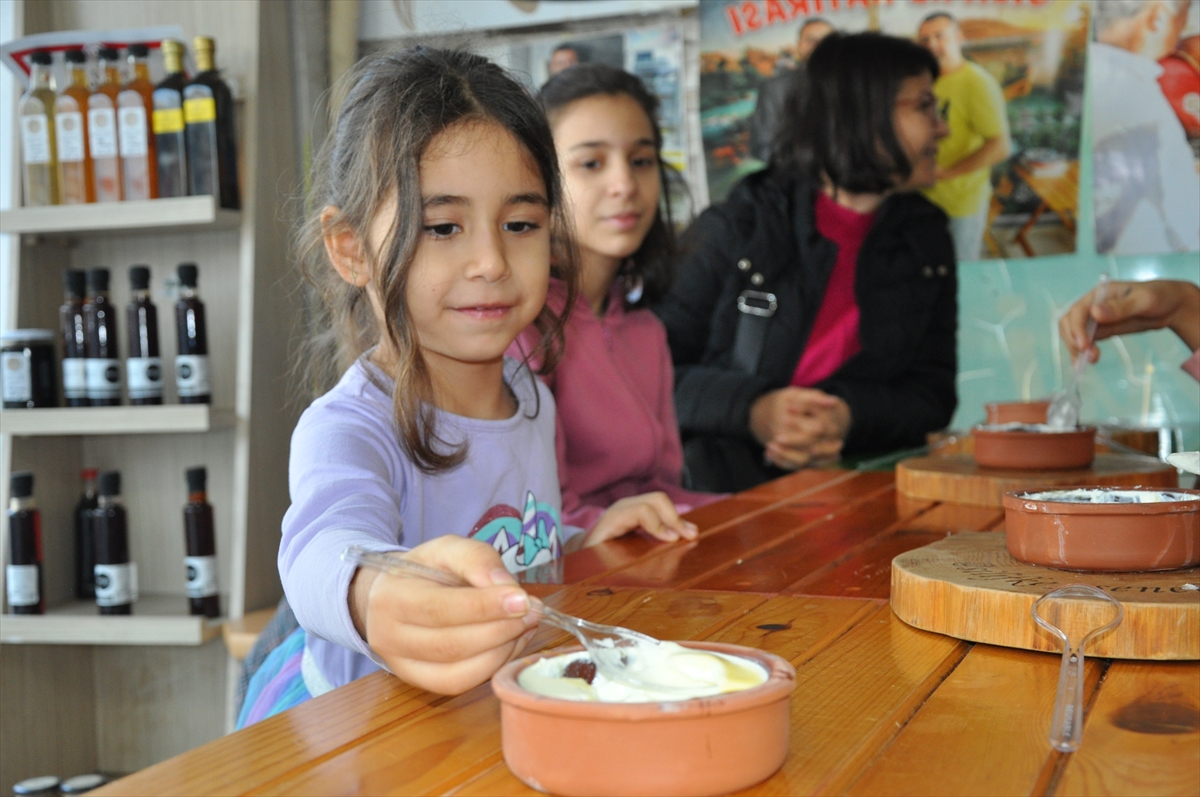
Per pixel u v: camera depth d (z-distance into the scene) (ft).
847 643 2.16
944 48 8.22
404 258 2.99
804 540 3.41
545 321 4.44
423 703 1.85
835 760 1.50
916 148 8.19
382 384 3.28
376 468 2.86
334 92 3.72
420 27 8.04
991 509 3.97
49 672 7.06
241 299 6.66
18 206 6.83
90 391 6.57
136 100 6.43
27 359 6.66
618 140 5.79
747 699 1.38
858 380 8.23
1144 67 8.00
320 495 2.49
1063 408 5.00
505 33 8.57
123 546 6.58
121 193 6.52
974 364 8.49
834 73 8.12
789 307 8.36
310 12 7.28
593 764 1.37
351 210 3.23
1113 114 8.09
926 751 1.53
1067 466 4.26
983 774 1.44
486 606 1.69
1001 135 8.23
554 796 1.41
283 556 2.36
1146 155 8.06
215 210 6.34
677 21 8.47
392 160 2.99
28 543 6.62
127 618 6.47
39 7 7.45
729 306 8.45
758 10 8.35
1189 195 8.02
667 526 3.51
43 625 6.49
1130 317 5.07
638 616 2.40
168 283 6.68
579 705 1.37
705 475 7.73
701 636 2.22
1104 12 8.00
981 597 2.13
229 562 7.14
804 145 8.29
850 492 4.55
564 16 8.54
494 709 1.81
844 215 8.29
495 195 3.04
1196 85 7.91
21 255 6.85
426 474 3.29
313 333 4.95
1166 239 8.09
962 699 1.78
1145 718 1.68
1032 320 8.35
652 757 1.36
